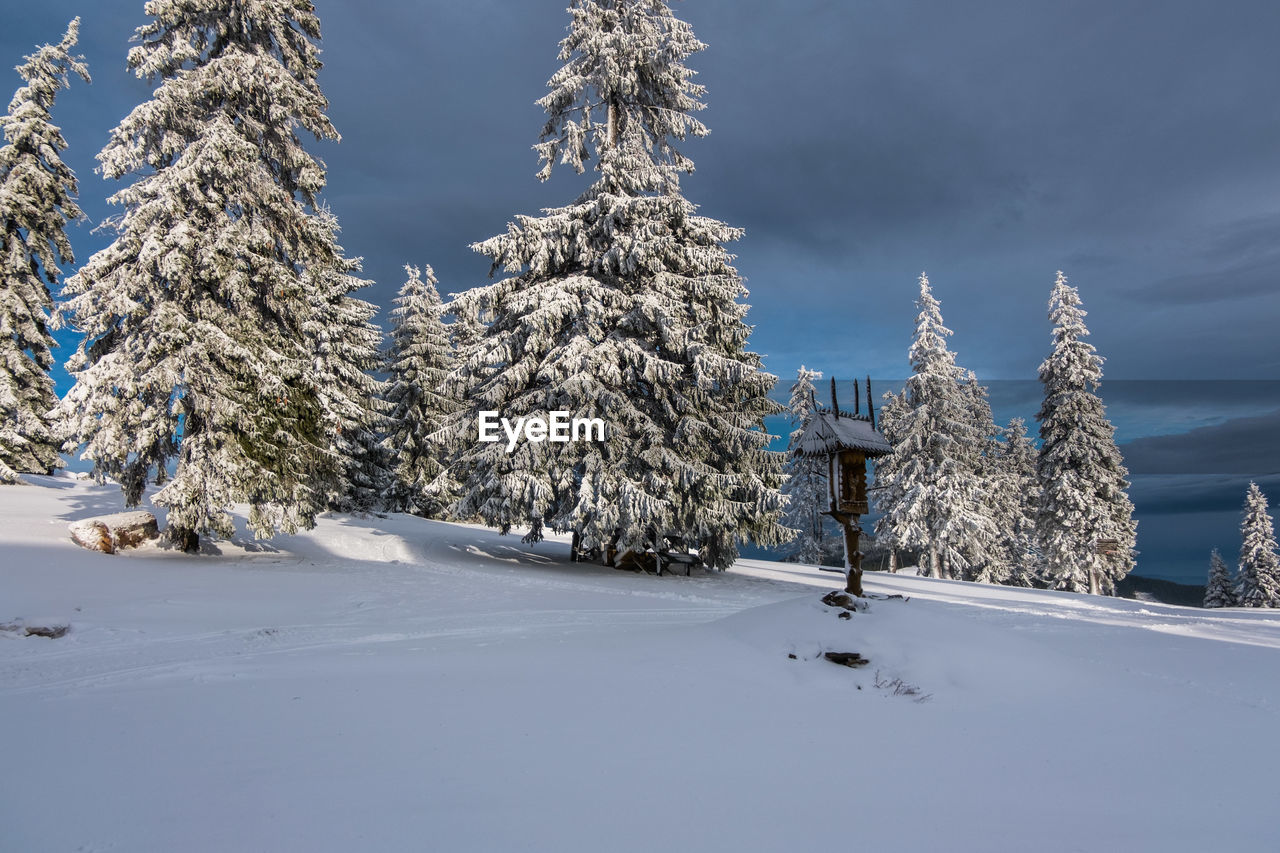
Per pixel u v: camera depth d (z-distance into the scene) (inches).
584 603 543.5
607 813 143.0
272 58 694.5
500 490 767.1
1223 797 162.4
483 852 123.6
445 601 531.2
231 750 182.4
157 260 625.6
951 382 1417.3
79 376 604.1
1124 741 205.3
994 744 200.4
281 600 499.8
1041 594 837.2
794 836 134.0
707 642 319.0
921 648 276.1
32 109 962.7
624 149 803.4
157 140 664.4
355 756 177.8
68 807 143.8
